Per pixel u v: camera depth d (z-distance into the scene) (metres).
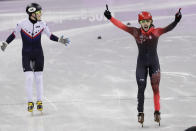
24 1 79.06
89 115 22.12
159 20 45.94
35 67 23.31
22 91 27.11
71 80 28.55
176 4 56.47
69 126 20.55
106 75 29.19
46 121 21.50
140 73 20.17
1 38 43.81
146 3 59.41
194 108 22.39
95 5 61.62
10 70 32.31
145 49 20.12
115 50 35.94
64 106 23.81
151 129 19.55
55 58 34.59
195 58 32.00
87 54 35.19
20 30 23.17
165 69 29.56
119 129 19.78
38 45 23.28
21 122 21.48
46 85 27.73
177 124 20.11
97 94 25.67
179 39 37.97
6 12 63.31
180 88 25.77
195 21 45.09
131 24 45.00
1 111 23.42
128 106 23.38
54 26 48.59
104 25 47.75
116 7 58.00
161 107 22.72
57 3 69.12
